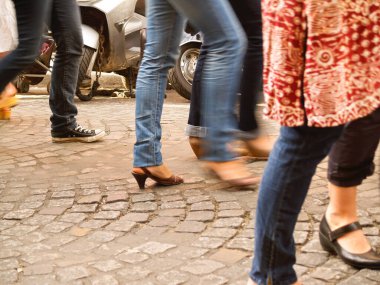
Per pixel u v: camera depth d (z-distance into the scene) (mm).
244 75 3516
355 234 2055
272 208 1503
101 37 8008
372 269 2000
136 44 8461
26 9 2691
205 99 2951
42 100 8078
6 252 2320
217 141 2979
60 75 4461
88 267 2156
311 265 2064
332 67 1342
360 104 1366
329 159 2031
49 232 2555
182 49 7348
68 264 2189
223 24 2816
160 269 2119
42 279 2061
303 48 1377
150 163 3061
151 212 2764
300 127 1413
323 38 1334
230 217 2627
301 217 2541
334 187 2055
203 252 2256
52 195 3102
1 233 2557
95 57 7801
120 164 3836
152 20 2973
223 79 2883
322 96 1348
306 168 1459
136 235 2488
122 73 9203
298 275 1991
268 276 1575
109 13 7832
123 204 2891
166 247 2322
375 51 1374
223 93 2908
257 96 3570
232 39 2840
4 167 3824
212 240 2373
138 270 2115
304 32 1366
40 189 3229
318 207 2680
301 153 1437
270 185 1496
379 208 2609
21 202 3006
